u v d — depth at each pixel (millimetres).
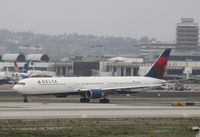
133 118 196000
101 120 188375
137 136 154500
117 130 164750
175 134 159000
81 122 181625
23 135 150250
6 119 186250
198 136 119625
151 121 188375
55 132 156875
